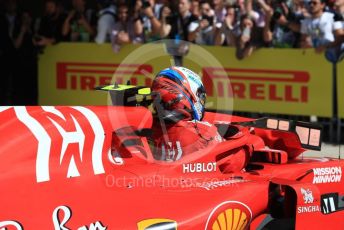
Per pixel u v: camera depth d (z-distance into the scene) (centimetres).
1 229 1310
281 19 3425
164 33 3628
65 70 4041
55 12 4034
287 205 1727
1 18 3941
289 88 3475
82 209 1419
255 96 3562
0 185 1354
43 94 4119
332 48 3316
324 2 3312
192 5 3575
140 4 3728
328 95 3381
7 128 1442
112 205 1459
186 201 1540
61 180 1438
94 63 3953
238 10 3503
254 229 1719
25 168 1401
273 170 1817
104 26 3866
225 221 1567
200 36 3588
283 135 1991
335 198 1872
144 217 1462
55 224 1370
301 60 3419
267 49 3491
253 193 1641
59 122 1499
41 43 4066
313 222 1725
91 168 1503
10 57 4000
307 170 1853
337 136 3391
